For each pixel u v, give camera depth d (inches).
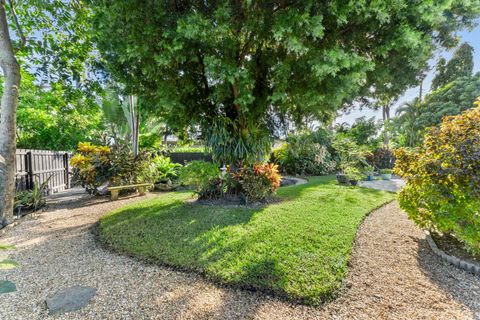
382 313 69.4
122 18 129.1
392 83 197.2
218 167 214.4
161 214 166.6
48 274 93.5
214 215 159.0
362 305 72.9
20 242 127.6
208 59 132.2
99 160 250.2
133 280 88.7
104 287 84.3
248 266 93.1
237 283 84.1
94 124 454.3
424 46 142.4
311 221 142.2
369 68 133.4
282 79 152.7
